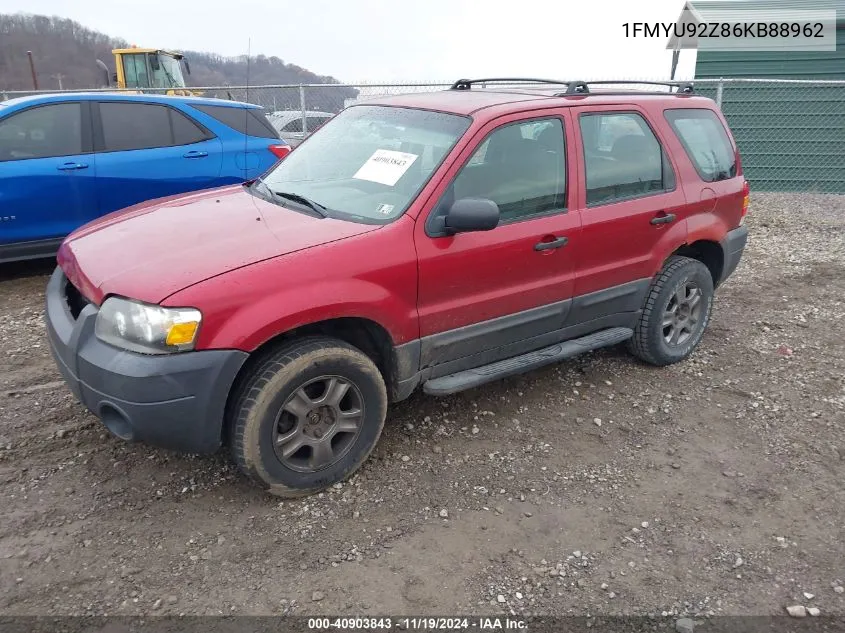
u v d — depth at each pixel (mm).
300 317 3025
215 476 3451
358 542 3043
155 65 16109
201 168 6977
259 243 3154
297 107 11523
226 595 2723
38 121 6230
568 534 3152
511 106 3805
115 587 2738
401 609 2693
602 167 4152
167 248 3172
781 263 7613
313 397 3254
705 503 3402
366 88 10617
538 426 4062
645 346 4691
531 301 3898
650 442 3932
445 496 3383
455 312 3580
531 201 3816
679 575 2932
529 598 2777
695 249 5078
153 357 2832
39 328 5246
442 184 3459
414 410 4156
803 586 2891
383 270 3244
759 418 4203
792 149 13430
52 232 6332
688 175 4605
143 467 3500
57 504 3205
